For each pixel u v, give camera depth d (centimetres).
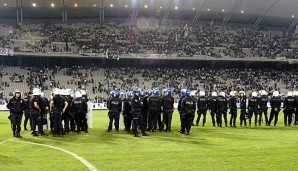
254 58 6406
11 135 1731
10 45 5750
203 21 7594
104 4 6538
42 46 5862
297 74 6731
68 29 6581
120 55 5897
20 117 1625
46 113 1903
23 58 6084
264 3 6944
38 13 6675
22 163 1037
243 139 1547
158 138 1566
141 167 973
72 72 5975
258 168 968
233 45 6819
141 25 7081
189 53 6316
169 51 6291
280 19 7544
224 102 2123
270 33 7569
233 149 1272
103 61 6375
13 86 5366
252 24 7762
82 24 6900
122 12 7006
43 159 1095
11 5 6181
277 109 2192
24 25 6538
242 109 2181
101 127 2105
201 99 2167
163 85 5844
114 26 6900
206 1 6769
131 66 6450
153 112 1795
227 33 7238
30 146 1359
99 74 6022
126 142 1443
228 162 1042
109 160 1069
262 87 6078
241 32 7369
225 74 6494
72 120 1833
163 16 7244
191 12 7138
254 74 6606
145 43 6438
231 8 7019
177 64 6581
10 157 1134
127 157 1116
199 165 1000
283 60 6384
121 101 1850
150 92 1916
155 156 1132
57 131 1639
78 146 1346
